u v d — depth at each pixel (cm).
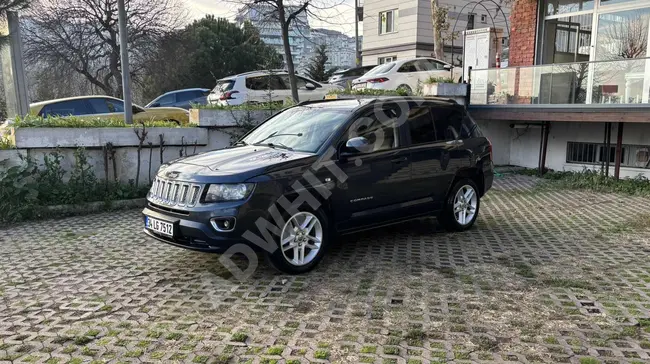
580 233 706
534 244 650
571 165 1254
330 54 3108
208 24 3359
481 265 563
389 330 402
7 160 796
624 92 1034
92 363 354
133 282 512
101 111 1255
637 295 472
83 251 618
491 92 1280
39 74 2820
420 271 543
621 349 371
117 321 421
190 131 959
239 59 3294
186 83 3166
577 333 396
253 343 383
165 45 2928
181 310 443
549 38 1393
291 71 1200
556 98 1149
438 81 1280
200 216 489
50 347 377
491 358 359
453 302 459
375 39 3025
